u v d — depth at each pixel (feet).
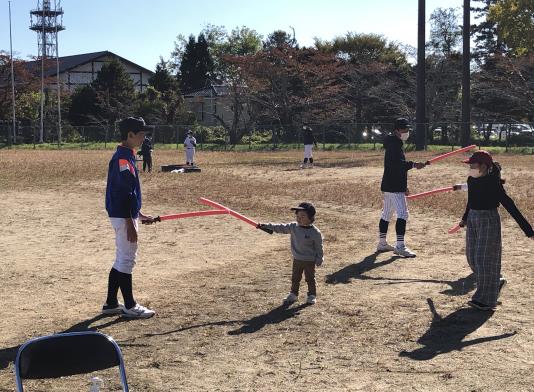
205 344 19.83
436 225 42.50
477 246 22.71
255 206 53.01
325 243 36.76
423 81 137.80
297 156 129.59
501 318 22.00
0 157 128.06
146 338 20.44
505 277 27.76
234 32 309.42
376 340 19.98
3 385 16.83
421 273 28.94
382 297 24.89
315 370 17.63
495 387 16.24
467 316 22.25
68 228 43.11
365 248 35.14
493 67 185.68
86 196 61.41
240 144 187.01
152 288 26.94
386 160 33.09
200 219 46.16
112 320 22.39
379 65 190.49
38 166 99.55
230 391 16.34
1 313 23.41
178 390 16.44
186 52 301.63
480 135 171.32
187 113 222.07
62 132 210.38
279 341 20.03
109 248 36.06
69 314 23.21
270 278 28.32
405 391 16.11
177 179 77.71
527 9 163.32
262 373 17.48
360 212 49.37
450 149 140.56
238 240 38.14
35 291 26.63
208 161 115.55
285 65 191.52
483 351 18.88
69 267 31.19
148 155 89.66
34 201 57.82
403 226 32.86
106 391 16.38
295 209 23.85
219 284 27.37
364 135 171.83
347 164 100.83
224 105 205.77
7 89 217.56
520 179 70.85
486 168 22.49
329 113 187.62
